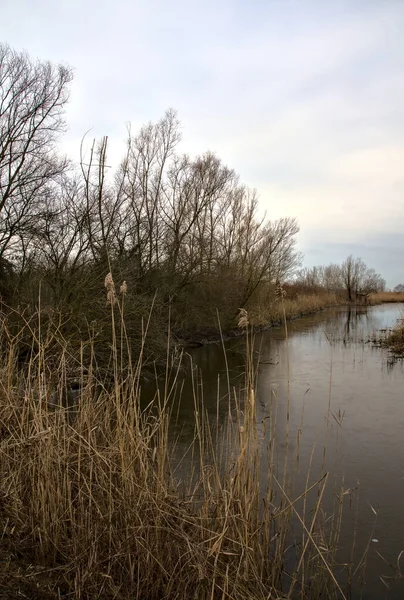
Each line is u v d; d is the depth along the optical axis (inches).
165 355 522.3
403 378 514.3
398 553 179.9
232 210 1094.4
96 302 445.1
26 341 254.5
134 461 144.9
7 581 118.0
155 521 130.8
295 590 155.3
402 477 250.8
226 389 462.9
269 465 163.9
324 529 183.5
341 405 399.9
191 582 132.0
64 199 570.3
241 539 135.7
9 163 539.5
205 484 159.0
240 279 903.7
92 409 162.4
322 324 1195.3
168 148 869.8
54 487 139.2
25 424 152.5
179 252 819.4
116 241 606.2
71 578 128.3
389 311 1755.7
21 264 505.7
